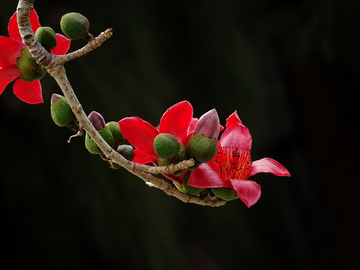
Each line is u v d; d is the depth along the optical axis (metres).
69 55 1.79
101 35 1.80
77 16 1.83
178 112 1.87
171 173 1.84
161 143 1.84
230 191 1.89
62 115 1.87
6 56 1.87
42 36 1.82
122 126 1.87
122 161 1.83
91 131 1.82
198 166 1.87
